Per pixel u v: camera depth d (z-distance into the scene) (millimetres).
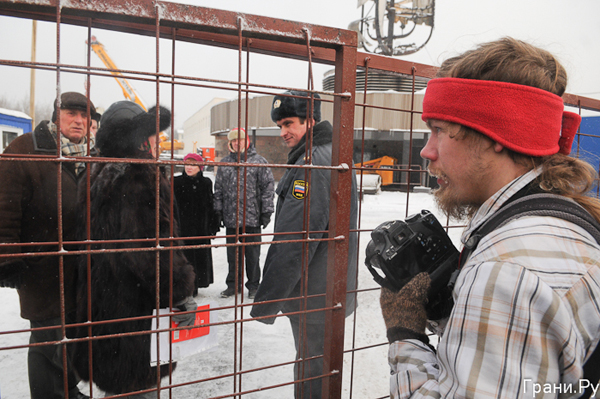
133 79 705
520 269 510
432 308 810
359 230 1356
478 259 577
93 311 1339
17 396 1889
